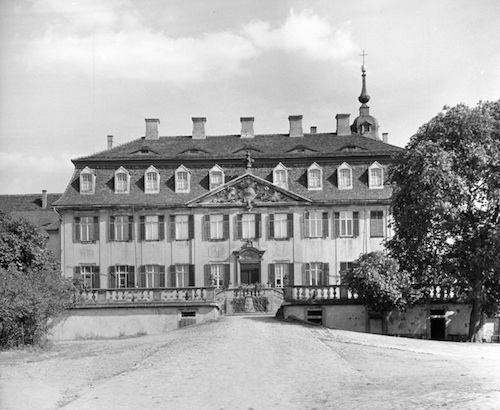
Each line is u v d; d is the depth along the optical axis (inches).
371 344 1547.7
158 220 2603.3
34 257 2074.3
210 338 1582.2
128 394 1080.2
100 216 2608.3
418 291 1918.1
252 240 2573.8
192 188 2632.9
